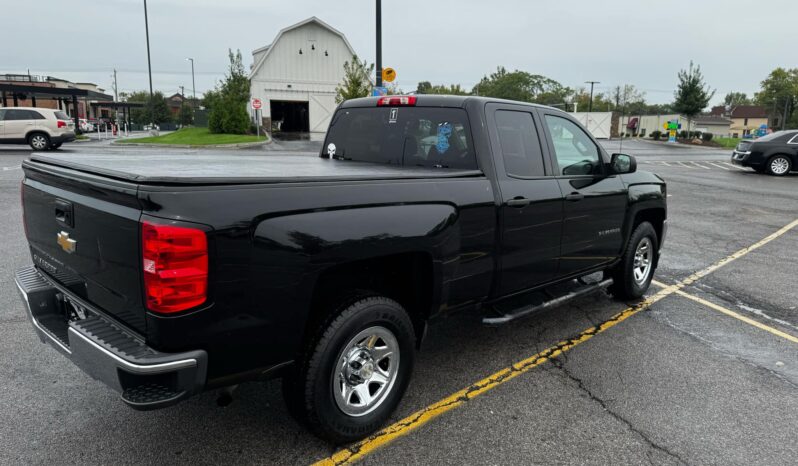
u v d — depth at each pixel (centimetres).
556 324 475
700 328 472
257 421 310
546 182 390
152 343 223
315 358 264
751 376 382
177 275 212
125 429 299
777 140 1798
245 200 229
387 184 285
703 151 3509
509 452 287
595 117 4797
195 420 310
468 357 403
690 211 1091
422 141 382
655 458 285
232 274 226
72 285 279
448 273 320
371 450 286
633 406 337
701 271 658
